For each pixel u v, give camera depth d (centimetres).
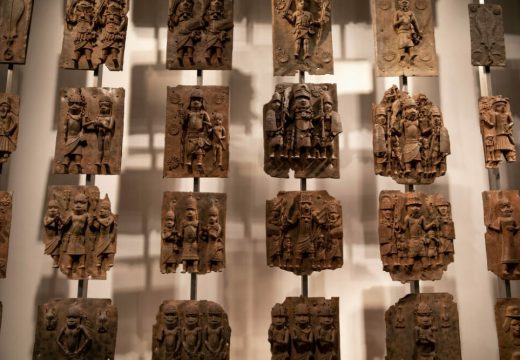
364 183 349
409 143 311
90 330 291
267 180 348
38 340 289
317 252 302
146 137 349
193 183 336
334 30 364
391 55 320
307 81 358
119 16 322
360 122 354
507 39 366
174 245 300
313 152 313
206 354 291
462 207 348
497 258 301
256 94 356
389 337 295
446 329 295
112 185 343
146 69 356
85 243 299
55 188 303
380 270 340
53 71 352
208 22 325
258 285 337
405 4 325
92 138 309
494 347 334
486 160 312
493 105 316
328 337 291
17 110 311
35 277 332
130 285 334
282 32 324
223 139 312
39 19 357
